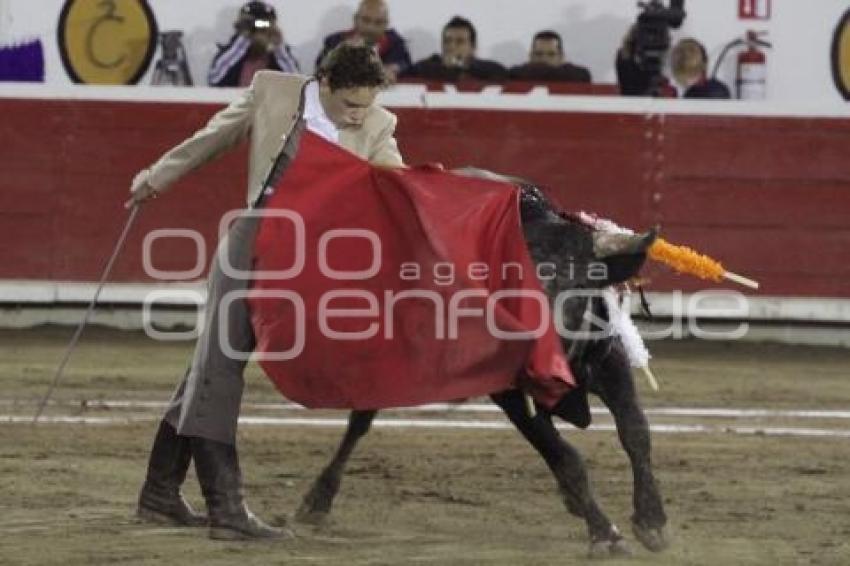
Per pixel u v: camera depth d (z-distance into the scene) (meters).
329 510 15.64
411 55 30.55
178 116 28.95
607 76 30.67
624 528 15.55
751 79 30.36
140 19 30.59
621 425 14.11
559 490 15.53
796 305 29.03
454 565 13.66
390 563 13.69
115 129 29.00
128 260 29.05
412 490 17.19
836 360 27.91
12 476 17.19
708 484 17.78
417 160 28.94
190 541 14.34
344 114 14.20
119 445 19.23
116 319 29.14
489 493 17.12
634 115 29.05
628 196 29.08
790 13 30.67
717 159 29.03
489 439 20.39
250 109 14.38
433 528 15.38
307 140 14.08
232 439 14.45
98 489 16.64
